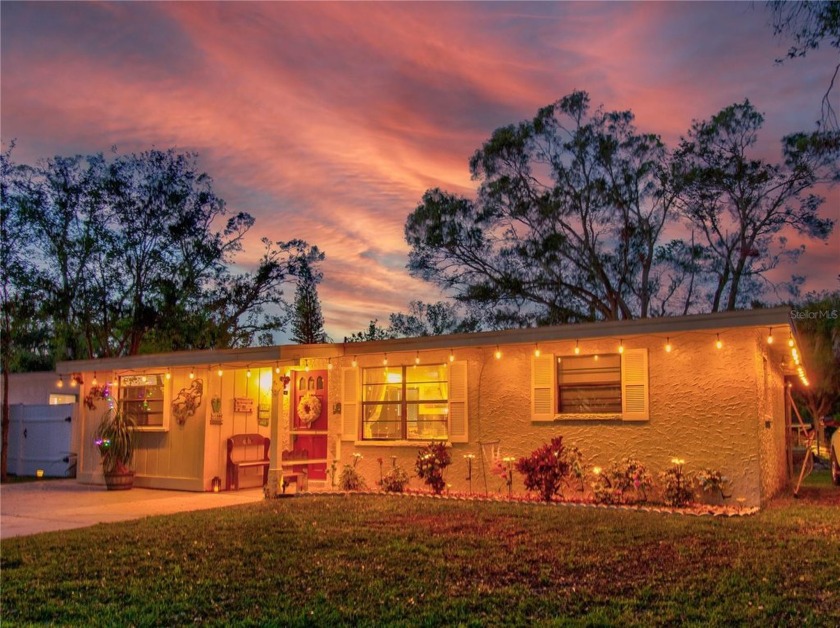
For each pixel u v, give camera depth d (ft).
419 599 19.02
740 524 27.89
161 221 79.25
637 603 18.34
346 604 18.74
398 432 41.86
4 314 66.39
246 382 47.65
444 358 40.70
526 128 80.79
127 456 46.65
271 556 23.79
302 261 88.38
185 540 26.55
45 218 71.05
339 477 42.50
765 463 34.45
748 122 74.84
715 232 80.38
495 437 38.50
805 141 66.03
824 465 69.31
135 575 21.93
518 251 79.56
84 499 40.91
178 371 46.39
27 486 49.01
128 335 81.41
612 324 34.65
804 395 75.46
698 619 17.19
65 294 72.54
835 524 28.07
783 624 16.72
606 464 35.29
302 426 46.34
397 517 30.30
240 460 46.19
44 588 20.68
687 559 22.38
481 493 38.27
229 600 19.27
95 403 50.55
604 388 36.40
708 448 33.19
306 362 45.73
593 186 80.59
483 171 82.23
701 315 32.40
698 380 33.81
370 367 42.98
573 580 20.42
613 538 25.39
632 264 82.48
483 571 21.52
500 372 38.88
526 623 17.12
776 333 33.68
